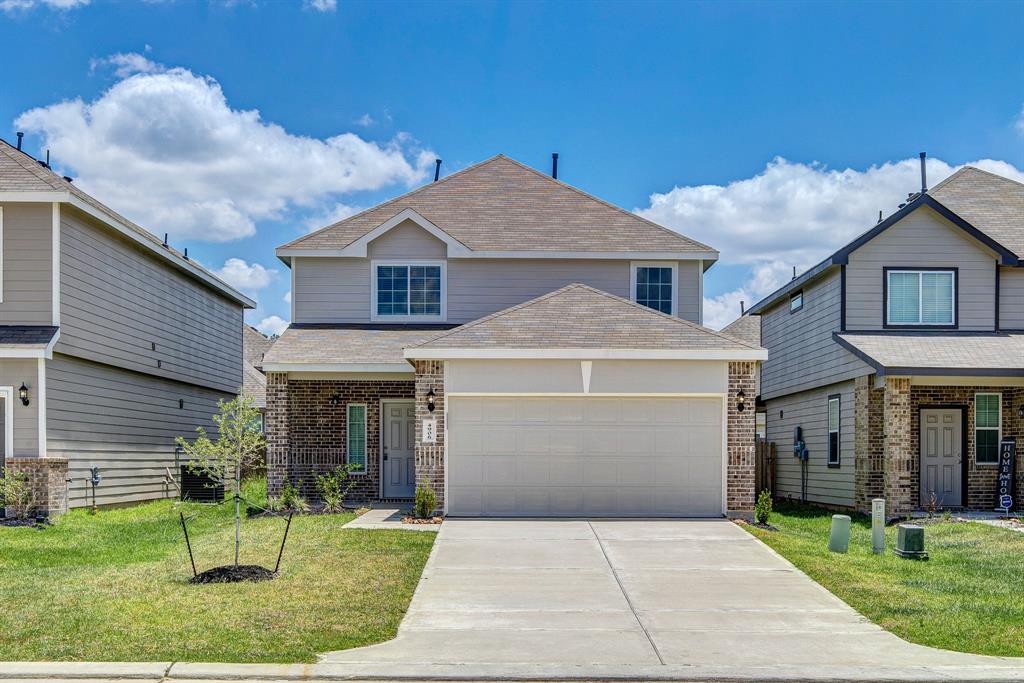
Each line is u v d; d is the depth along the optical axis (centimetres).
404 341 2117
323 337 2136
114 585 1166
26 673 830
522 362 1759
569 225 2339
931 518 1889
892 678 846
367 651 916
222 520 1847
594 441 1773
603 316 1839
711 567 1323
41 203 1845
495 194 2458
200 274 2634
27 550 1476
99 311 2034
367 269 2270
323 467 2127
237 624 989
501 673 853
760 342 3180
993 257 2130
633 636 986
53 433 1839
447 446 1766
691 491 1766
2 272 1836
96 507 2023
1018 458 2080
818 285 2342
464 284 2264
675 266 2286
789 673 859
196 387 2736
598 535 1554
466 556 1380
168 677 831
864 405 2031
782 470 2731
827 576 1262
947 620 1036
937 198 2333
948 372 1886
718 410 1777
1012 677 849
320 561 1320
